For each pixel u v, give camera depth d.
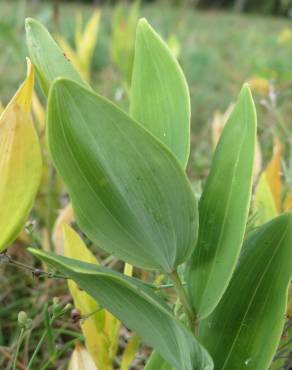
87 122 0.15
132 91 0.19
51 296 0.41
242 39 2.21
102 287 0.17
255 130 0.17
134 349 0.28
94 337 0.27
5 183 0.18
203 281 0.19
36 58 0.18
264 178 0.31
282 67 0.88
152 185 0.16
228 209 0.18
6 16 1.87
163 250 0.18
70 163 0.16
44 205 0.48
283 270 0.20
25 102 0.18
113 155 0.16
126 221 0.17
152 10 2.15
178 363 0.19
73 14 2.37
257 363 0.20
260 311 0.20
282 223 0.21
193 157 0.68
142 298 0.17
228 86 1.17
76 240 0.26
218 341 0.21
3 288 0.43
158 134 0.19
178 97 0.18
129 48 0.64
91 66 1.33
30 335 0.37
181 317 0.24
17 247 0.44
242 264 0.21
